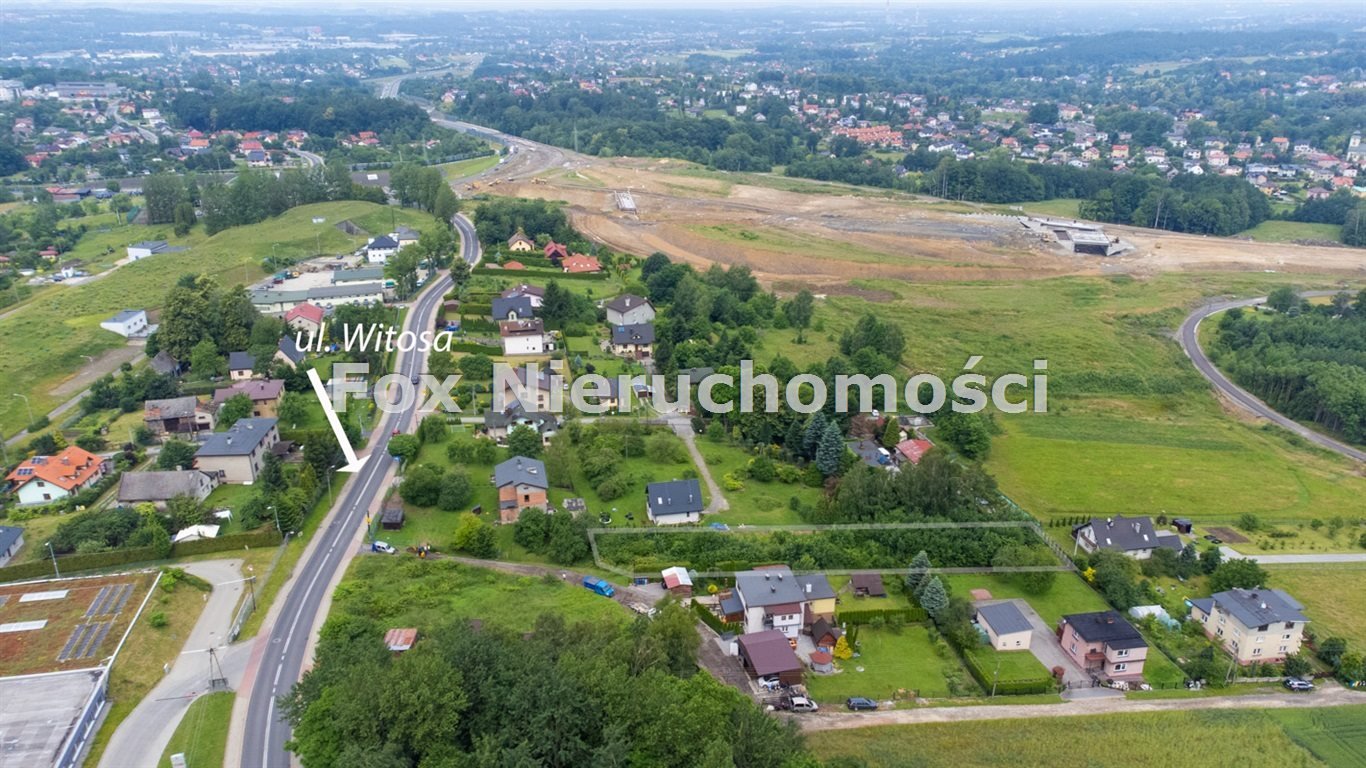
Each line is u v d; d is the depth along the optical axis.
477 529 110.69
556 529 112.00
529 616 96.12
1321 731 89.12
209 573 104.69
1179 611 109.50
